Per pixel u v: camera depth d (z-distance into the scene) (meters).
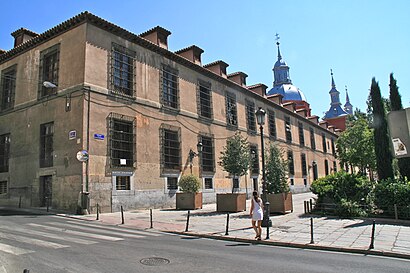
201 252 8.35
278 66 72.56
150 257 7.57
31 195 19.31
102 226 12.91
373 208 15.19
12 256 7.27
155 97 22.00
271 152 18.45
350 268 6.91
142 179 19.88
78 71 18.05
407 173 17.09
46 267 6.46
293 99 66.06
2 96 23.12
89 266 6.62
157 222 14.19
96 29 18.86
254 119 33.50
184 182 20.33
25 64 21.73
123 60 20.36
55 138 18.48
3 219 13.86
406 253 8.11
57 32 19.72
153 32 23.77
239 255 8.11
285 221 14.32
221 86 29.34
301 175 41.91
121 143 19.17
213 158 26.58
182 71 24.98
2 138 22.55
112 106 18.91
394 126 3.88
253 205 10.58
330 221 14.09
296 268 6.83
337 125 70.19
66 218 14.98
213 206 22.55
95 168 17.31
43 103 19.73
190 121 24.86
